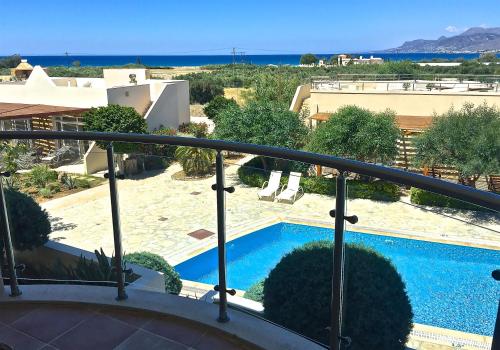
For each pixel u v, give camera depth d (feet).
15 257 15.47
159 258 17.89
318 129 54.54
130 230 19.19
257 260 10.21
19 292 10.36
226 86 152.25
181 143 8.53
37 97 72.54
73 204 27.45
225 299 9.13
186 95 86.02
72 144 24.25
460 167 44.60
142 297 10.02
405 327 8.30
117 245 10.35
